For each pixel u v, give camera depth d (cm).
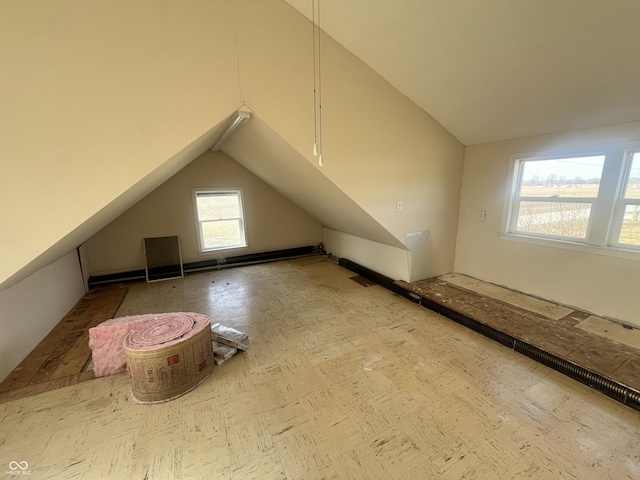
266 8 244
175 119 221
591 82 222
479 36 225
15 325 235
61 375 223
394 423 173
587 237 285
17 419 179
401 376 215
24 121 177
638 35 179
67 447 159
